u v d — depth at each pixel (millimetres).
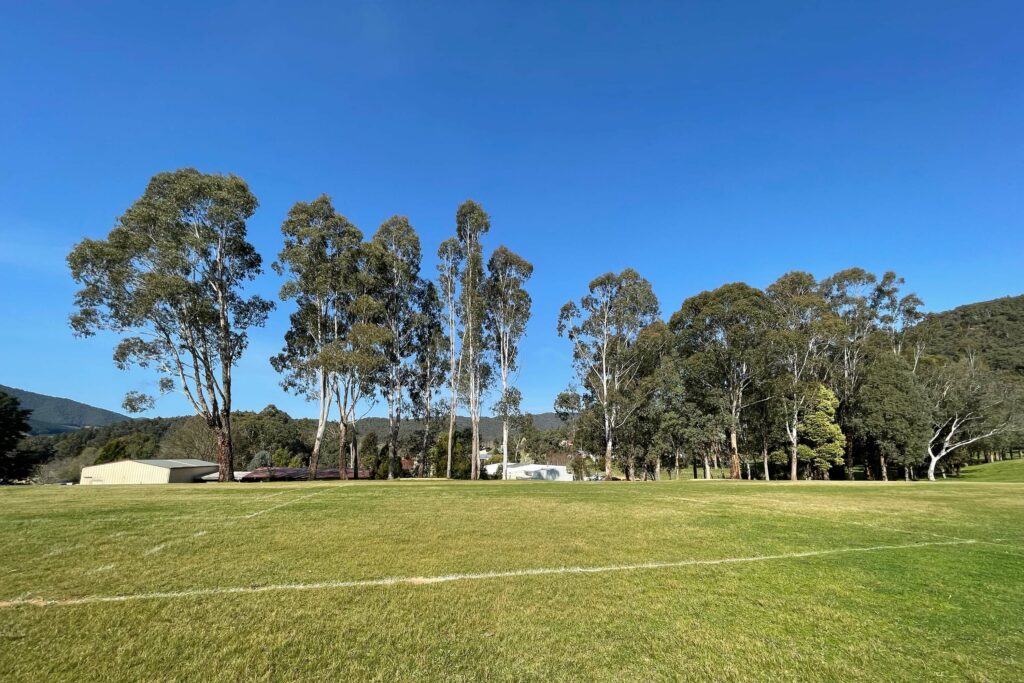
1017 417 55594
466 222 49875
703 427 51594
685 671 5094
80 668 4867
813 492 25016
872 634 6105
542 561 9219
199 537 10594
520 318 50531
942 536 12406
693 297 57688
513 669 5055
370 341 40344
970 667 5273
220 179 37594
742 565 9242
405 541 10609
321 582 7680
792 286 57875
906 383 52031
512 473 64188
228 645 5434
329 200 42344
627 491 24375
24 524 11719
